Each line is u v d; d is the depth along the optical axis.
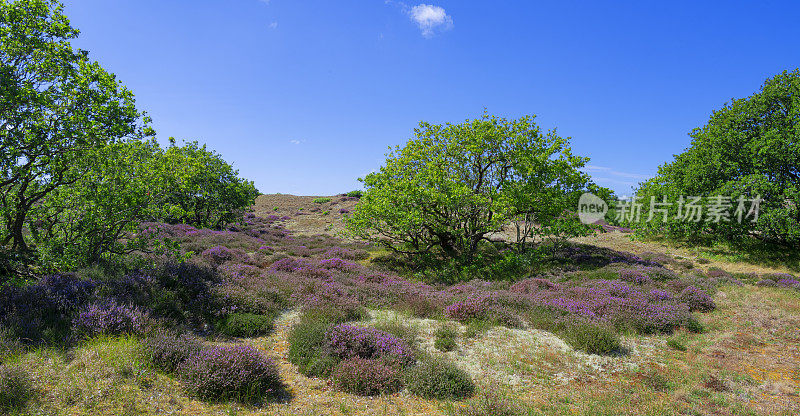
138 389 5.72
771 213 23.22
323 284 13.60
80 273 10.15
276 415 5.58
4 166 10.09
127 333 7.42
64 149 10.68
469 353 8.80
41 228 12.15
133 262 12.36
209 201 35.19
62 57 10.59
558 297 13.84
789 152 23.30
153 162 12.96
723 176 26.86
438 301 12.91
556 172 23.38
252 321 9.40
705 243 29.27
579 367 8.27
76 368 6.05
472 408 5.98
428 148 24.67
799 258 23.78
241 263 17.77
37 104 9.79
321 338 8.40
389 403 6.26
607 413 6.16
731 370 8.20
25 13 10.00
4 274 10.03
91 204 11.45
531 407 6.30
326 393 6.46
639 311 11.84
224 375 6.05
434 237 26.03
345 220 23.64
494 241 30.09
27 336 6.99
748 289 16.16
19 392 5.14
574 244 29.02
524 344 9.52
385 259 23.95
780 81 26.08
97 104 10.45
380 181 23.72
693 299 13.46
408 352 7.91
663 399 6.82
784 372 8.17
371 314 11.69
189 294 10.59
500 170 25.22
